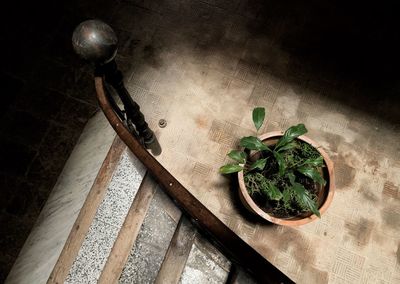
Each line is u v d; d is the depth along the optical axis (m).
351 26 2.08
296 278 1.66
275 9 2.10
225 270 1.23
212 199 1.75
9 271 1.72
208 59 1.99
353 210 1.76
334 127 1.89
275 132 1.57
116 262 1.19
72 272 1.18
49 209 1.69
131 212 1.23
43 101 1.96
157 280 1.21
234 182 1.78
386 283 1.67
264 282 0.85
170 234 1.24
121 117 1.21
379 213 1.76
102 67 1.07
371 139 1.88
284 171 1.40
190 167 1.79
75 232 1.21
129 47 2.01
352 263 1.68
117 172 1.26
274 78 1.97
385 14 2.10
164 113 1.88
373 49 2.05
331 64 2.01
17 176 1.85
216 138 1.85
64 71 2.01
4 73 1.98
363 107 1.94
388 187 1.80
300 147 1.53
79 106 1.96
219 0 2.10
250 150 1.58
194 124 1.87
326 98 1.95
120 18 2.07
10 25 2.06
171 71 1.96
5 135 1.90
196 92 1.93
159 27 2.05
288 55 2.02
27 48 2.04
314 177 1.42
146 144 1.72
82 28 1.00
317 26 2.08
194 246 1.25
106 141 1.48
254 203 1.51
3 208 1.81
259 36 2.05
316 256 1.69
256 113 1.50
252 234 1.71
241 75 1.97
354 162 1.83
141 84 1.94
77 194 1.43
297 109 1.92
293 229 1.72
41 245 1.48
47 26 2.07
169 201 1.25
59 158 1.89
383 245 1.71
